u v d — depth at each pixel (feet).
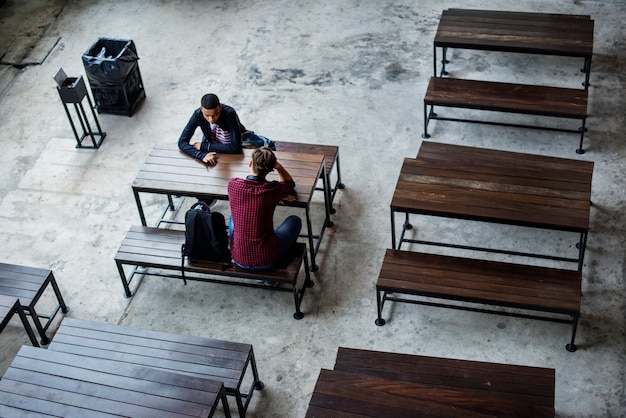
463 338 18.57
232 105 26.40
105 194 23.65
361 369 16.22
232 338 19.13
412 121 25.09
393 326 19.01
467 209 18.49
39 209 23.34
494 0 30.27
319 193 22.98
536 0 30.07
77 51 29.78
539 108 22.40
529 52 24.39
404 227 21.03
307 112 25.81
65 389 15.37
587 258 20.13
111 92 25.86
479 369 15.93
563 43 24.27
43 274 19.27
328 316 19.40
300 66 27.89
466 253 20.68
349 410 14.47
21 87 28.30
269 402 17.65
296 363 18.42
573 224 17.83
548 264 20.16
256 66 28.12
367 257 20.85
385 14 30.04
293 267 18.56
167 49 29.40
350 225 21.81
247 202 17.34
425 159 20.39
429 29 29.04
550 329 18.56
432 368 16.08
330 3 30.99
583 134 23.18
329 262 20.80
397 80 26.81
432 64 27.37
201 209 19.75
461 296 17.46
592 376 17.46
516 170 19.54
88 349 16.80
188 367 16.40
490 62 27.22
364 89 26.55
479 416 14.25
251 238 17.79
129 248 19.60
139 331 17.16
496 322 18.86
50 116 26.89
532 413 14.39
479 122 23.98
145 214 22.76
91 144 25.52
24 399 15.23
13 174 24.66
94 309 20.22
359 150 24.20
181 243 19.67
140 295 20.47
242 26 30.22
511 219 18.13
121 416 14.75
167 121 26.13
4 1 32.63
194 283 20.62
